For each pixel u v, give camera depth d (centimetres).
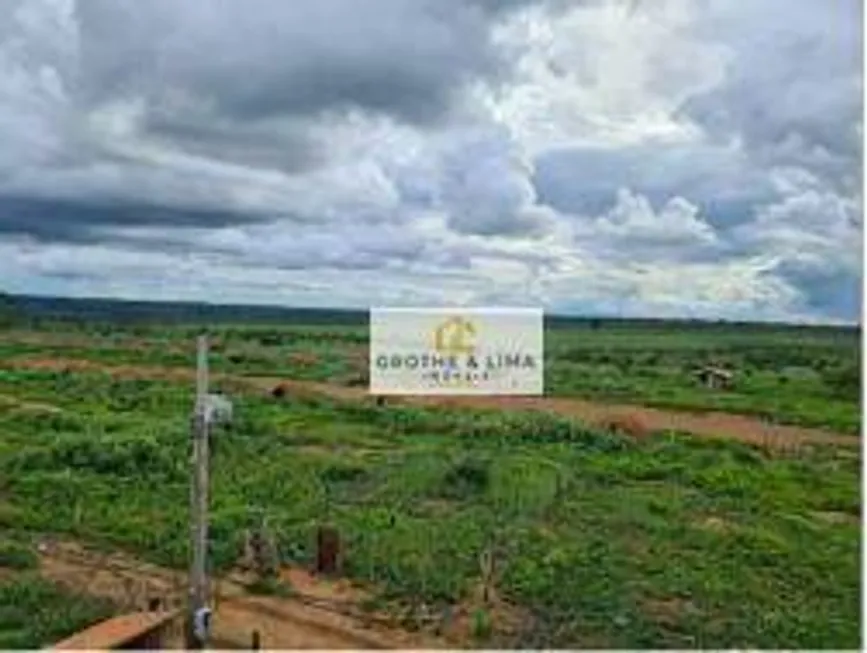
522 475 2606
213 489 2500
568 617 1739
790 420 3756
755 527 2288
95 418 3469
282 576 1919
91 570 1975
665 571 1964
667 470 2838
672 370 5059
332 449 3089
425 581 1870
